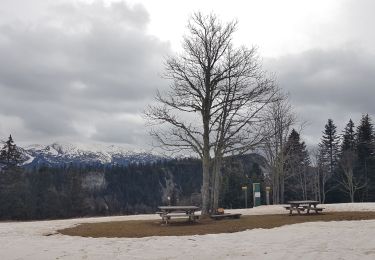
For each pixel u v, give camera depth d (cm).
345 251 1029
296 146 5331
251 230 1583
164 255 1085
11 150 7000
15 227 2017
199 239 1366
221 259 1010
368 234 1309
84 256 1099
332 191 6412
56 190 7544
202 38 2377
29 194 6675
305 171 5891
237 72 2281
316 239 1258
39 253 1164
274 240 1284
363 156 6338
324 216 2003
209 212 2231
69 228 1888
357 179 6056
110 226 1875
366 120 6656
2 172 6612
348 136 7088
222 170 4909
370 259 920
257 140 2394
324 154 6775
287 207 2252
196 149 2245
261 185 5541
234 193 5744
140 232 1620
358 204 2755
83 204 7269
